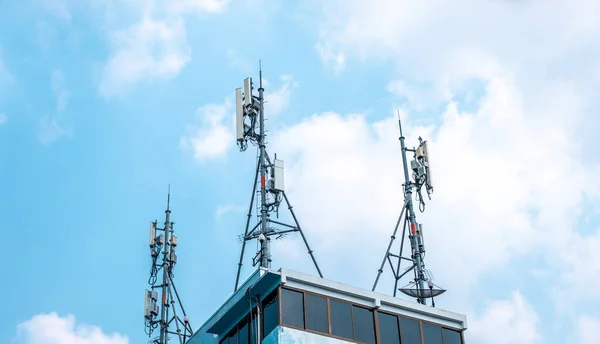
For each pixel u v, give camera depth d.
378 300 37.19
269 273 35.56
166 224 55.47
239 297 37.62
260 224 45.66
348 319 36.19
